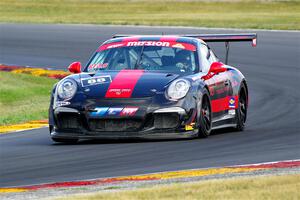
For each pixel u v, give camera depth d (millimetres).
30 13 151250
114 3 173125
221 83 37656
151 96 33844
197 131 34375
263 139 34969
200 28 108688
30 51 88750
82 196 20812
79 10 159625
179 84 34188
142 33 103250
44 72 73312
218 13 149250
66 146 34219
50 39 98688
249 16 137125
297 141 33906
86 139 36531
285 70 70875
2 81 67875
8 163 30156
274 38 93812
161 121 33750
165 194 20422
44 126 43562
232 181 21938
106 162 29328
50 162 29938
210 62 38156
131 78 34969
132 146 33031
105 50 37812
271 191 20234
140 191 21016
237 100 39219
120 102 33781
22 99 60812
